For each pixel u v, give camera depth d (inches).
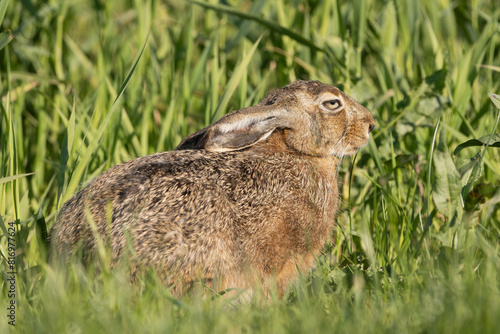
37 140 563.8
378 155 476.1
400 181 494.3
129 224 356.5
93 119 546.3
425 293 322.3
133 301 339.6
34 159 585.3
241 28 607.5
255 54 682.8
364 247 450.0
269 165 422.6
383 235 436.5
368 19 638.5
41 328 288.2
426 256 405.4
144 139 543.2
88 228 360.2
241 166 411.2
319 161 463.8
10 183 463.5
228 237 379.6
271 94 473.4
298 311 315.3
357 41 589.0
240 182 403.2
